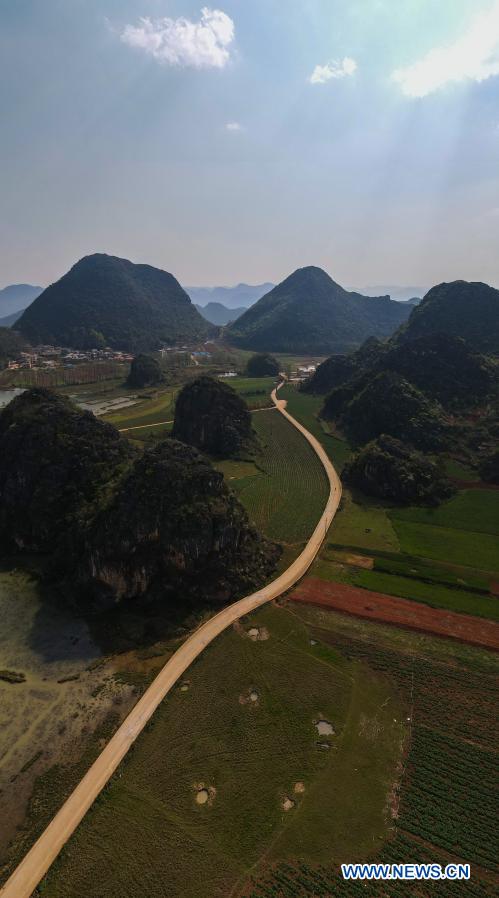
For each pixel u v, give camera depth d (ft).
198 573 205.46
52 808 123.44
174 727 145.79
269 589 211.82
